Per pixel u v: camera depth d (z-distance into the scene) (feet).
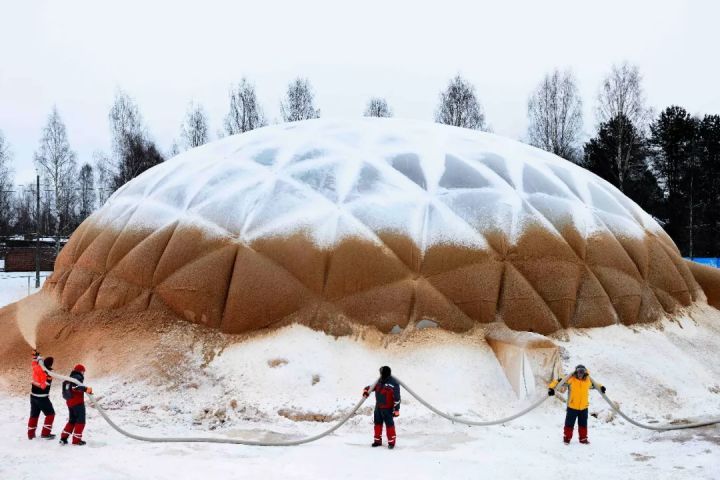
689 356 44.06
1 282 111.24
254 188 46.68
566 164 55.72
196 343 41.19
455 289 42.01
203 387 38.11
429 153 49.47
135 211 48.91
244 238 43.68
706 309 51.83
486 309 41.86
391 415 29.30
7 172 212.84
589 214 47.83
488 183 46.98
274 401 36.19
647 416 35.94
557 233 45.14
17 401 38.50
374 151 49.29
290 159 48.80
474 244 43.24
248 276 41.98
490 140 55.01
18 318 49.67
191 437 30.12
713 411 36.70
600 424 34.53
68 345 44.39
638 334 44.16
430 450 28.84
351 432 32.53
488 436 31.86
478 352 40.16
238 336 41.24
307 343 39.55
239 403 36.09
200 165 51.57
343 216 43.47
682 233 145.07
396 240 42.63
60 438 29.27
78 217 202.28
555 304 43.04
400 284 41.65
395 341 40.27
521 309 42.19
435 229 43.34
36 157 200.34
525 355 37.55
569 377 30.86
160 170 54.08
